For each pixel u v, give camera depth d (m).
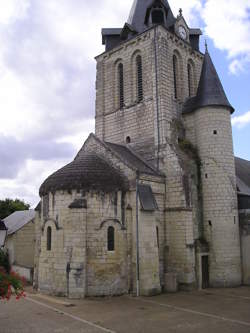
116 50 34.91
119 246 24.05
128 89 33.22
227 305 20.42
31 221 39.44
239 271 27.77
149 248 24.52
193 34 36.75
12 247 38.00
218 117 29.64
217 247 27.56
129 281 24.03
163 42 31.62
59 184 24.27
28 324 16.03
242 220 28.81
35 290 25.98
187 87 33.97
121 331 15.02
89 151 28.94
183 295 23.81
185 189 27.16
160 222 27.08
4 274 14.65
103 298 22.45
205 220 28.44
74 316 17.59
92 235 23.38
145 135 30.73
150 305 20.41
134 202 24.88
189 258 25.95
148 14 33.81
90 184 23.88
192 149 30.22
